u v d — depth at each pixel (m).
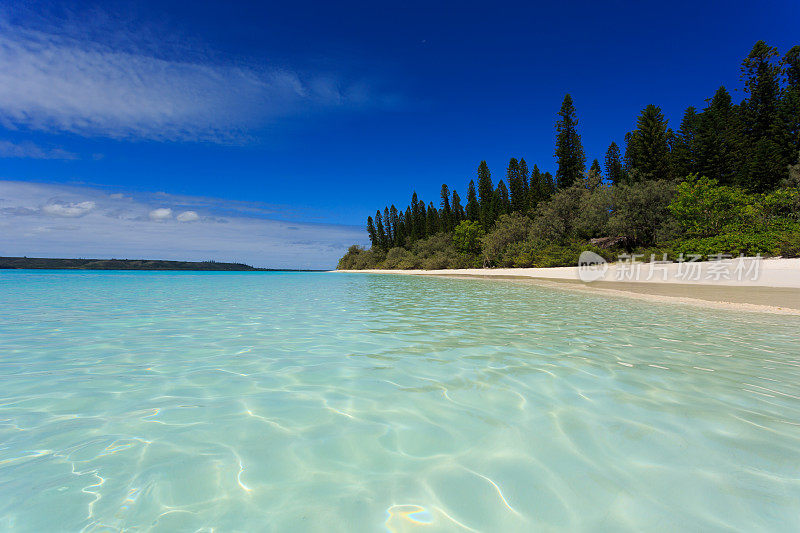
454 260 43.69
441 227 58.94
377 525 1.33
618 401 2.54
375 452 1.88
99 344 4.52
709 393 2.68
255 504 1.47
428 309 8.03
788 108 24.67
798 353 3.88
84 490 1.56
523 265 29.27
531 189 41.38
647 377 3.06
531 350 4.08
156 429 2.15
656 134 29.22
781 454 1.80
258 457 1.84
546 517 1.38
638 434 2.04
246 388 2.89
